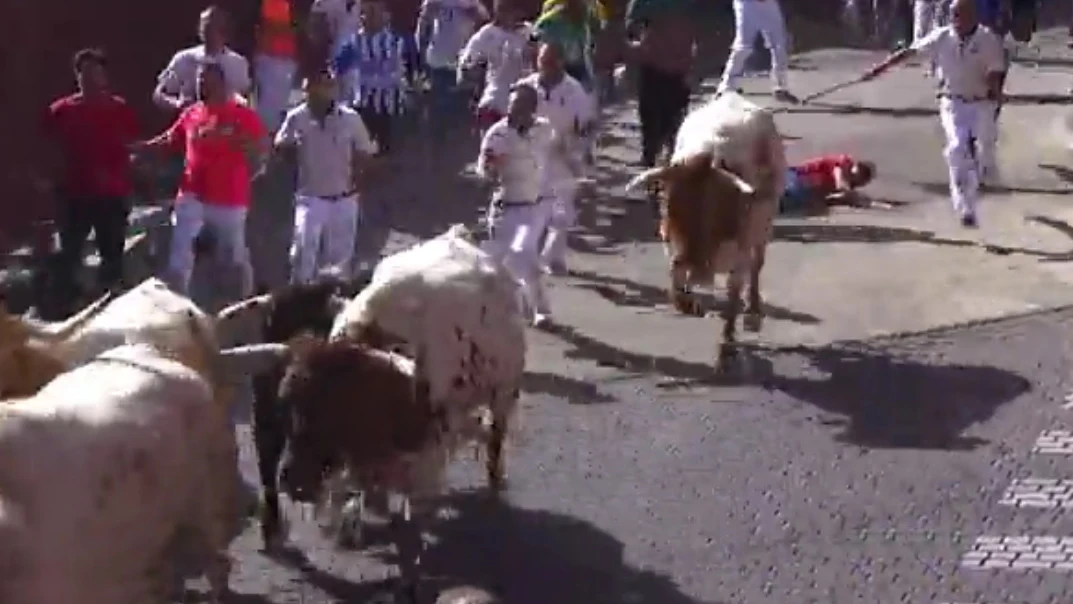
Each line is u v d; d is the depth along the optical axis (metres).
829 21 33.00
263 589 10.13
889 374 13.63
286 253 17.16
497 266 10.62
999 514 11.10
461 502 11.30
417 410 9.49
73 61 18.52
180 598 9.48
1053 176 20.23
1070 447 12.12
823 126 23.44
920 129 23.14
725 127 13.61
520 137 14.31
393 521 9.75
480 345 10.20
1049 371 13.67
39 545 7.44
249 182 14.66
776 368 13.83
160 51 20.44
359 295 10.22
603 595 10.05
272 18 20.11
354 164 14.55
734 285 13.69
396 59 20.16
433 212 18.78
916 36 27.05
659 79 19.81
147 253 16.50
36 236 16.47
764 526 10.96
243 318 10.44
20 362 9.12
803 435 12.44
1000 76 17.70
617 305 15.59
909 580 10.23
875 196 19.53
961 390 13.27
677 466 11.91
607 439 12.39
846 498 11.35
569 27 19.47
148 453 8.20
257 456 11.20
